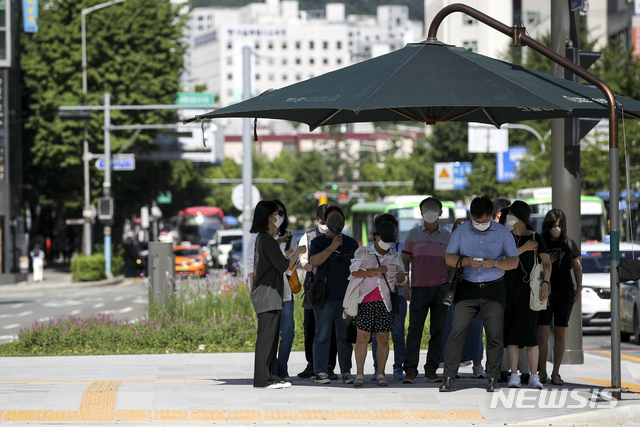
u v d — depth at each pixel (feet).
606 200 265.75
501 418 49.90
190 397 55.36
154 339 100.94
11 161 294.87
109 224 283.79
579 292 64.13
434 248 64.54
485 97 55.26
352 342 65.46
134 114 311.06
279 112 67.05
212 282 118.42
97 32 309.83
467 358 69.21
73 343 100.78
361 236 255.91
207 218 472.03
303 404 53.26
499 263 56.70
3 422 48.37
